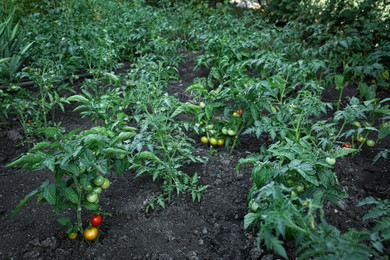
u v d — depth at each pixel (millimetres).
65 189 2066
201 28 6234
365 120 4184
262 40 5773
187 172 3150
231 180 3051
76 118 4250
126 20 6418
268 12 8430
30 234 2477
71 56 5094
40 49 4938
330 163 2404
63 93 4797
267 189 1823
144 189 2932
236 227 2553
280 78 3209
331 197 2215
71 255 2305
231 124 3252
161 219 2615
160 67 4250
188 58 6000
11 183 3023
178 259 2291
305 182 2291
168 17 7395
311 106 3131
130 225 2559
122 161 2451
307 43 6273
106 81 4965
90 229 2305
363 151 3547
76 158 1982
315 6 7055
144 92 3498
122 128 2627
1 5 6703
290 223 1645
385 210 1971
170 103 2846
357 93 4945
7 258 2289
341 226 2553
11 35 5230
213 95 3176
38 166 2062
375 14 6055
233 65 4223
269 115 3570
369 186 3006
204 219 2633
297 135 2998
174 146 2863
